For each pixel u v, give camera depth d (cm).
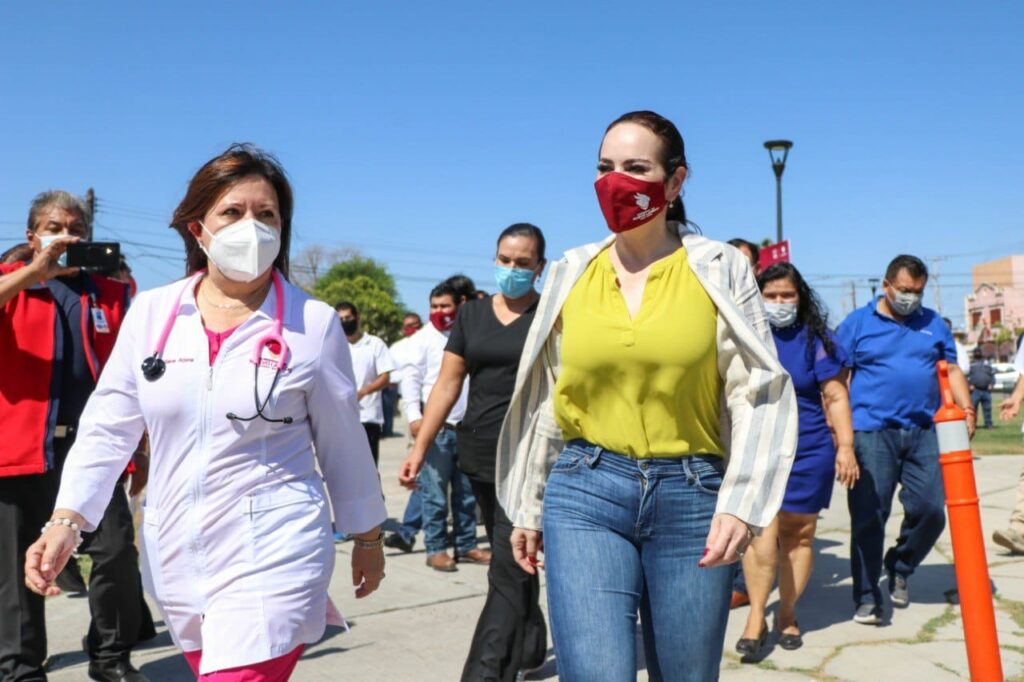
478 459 469
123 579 439
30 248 518
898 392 558
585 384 265
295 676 468
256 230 255
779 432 250
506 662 420
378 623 560
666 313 257
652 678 271
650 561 264
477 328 466
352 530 272
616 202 264
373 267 6138
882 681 464
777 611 551
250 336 255
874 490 557
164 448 251
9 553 403
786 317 511
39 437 407
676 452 261
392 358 868
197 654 261
